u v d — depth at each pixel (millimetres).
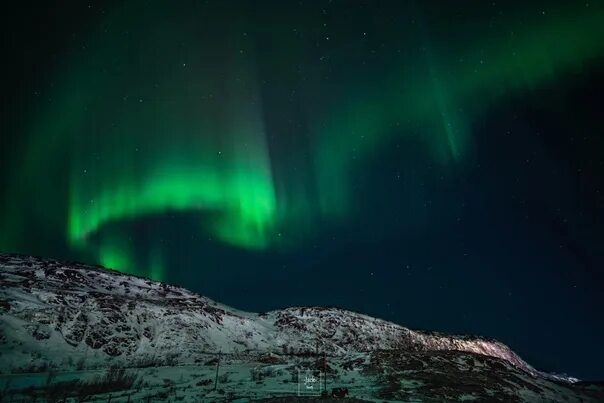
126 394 22578
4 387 23531
